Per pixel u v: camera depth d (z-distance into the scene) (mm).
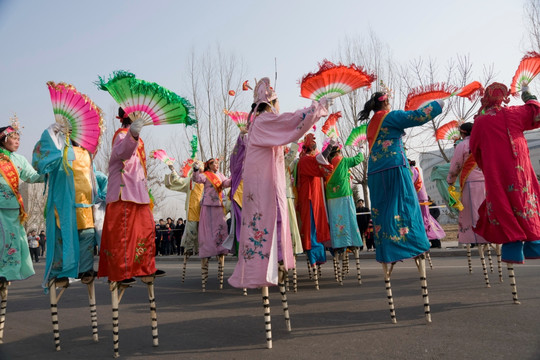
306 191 6422
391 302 3822
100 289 7898
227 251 7039
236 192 6508
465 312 3996
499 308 4070
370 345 3170
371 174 4027
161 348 3531
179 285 7887
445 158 14930
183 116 3604
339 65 3969
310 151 6746
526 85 4277
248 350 3283
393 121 3896
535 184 4109
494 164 4082
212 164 7461
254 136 3646
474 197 5555
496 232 4031
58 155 3889
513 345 2955
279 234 3693
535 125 4168
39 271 13891
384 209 3881
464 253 10570
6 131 4535
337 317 4184
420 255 3758
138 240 3545
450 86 4410
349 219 6504
